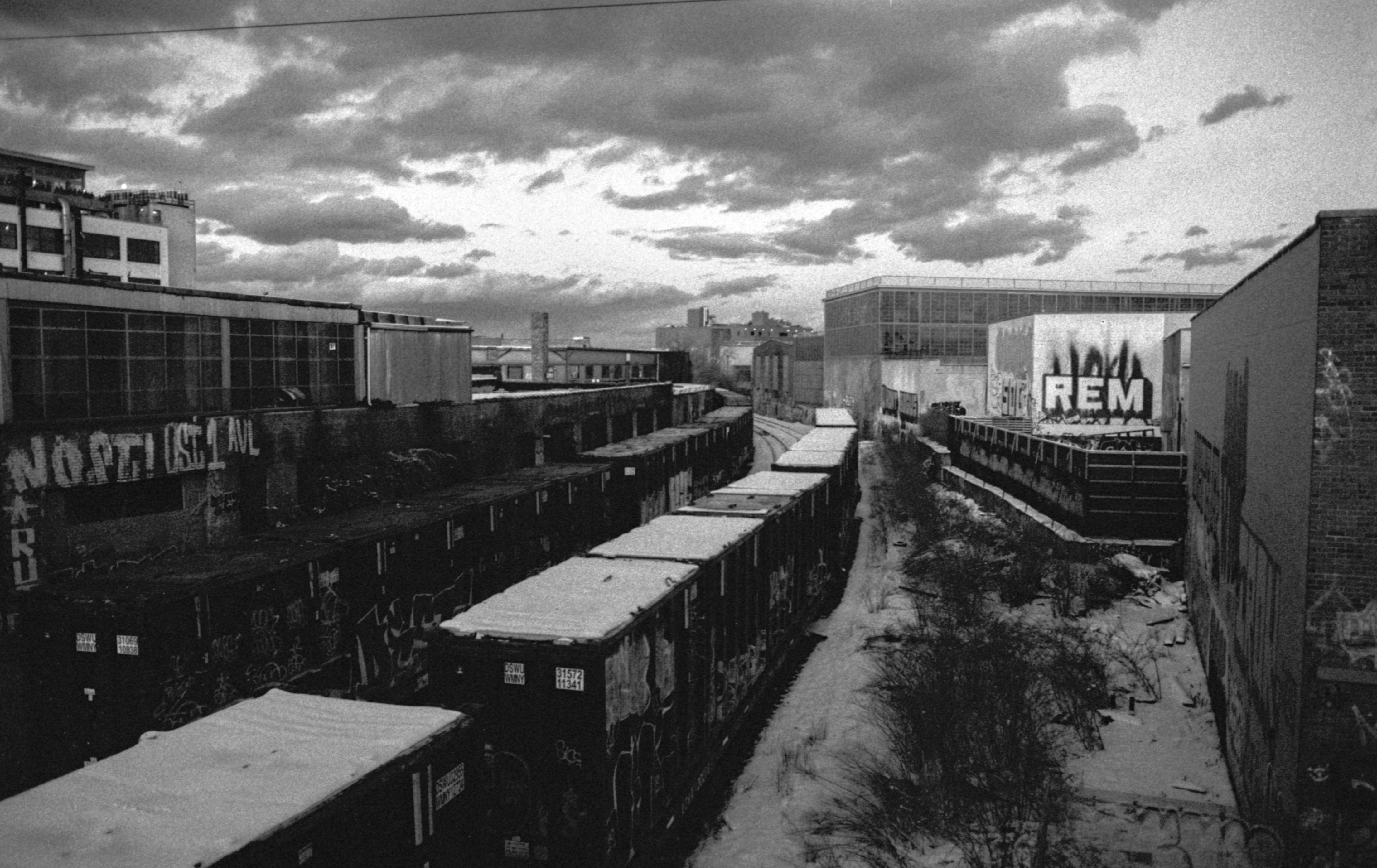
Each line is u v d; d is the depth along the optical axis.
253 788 5.52
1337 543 7.68
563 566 10.86
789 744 13.38
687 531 13.30
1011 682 13.16
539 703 8.27
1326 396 7.68
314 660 12.38
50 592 10.46
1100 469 21.45
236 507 15.55
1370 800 7.64
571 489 20.77
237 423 15.51
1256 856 9.07
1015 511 26.91
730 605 12.28
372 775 5.82
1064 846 9.73
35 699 10.41
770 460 52.88
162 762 5.89
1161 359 36.41
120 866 4.66
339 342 19.41
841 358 71.94
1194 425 18.81
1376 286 7.52
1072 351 37.38
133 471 13.37
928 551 23.69
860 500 38.31
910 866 10.01
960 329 61.59
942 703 12.49
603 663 8.11
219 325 16.23
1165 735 13.20
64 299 13.07
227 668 10.98
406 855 6.11
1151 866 9.38
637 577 10.25
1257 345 10.62
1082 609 19.00
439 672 8.54
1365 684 7.62
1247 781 10.33
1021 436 28.39
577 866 8.23
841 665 16.95
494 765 8.41
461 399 23.19
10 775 10.44
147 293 14.58
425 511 15.67
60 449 12.21
